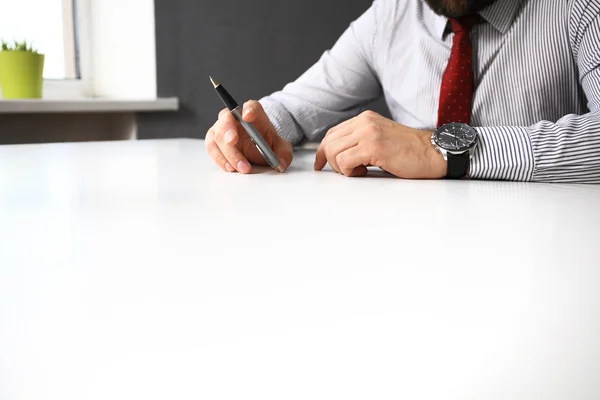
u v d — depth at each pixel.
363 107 1.68
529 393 0.26
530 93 1.31
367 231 0.57
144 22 2.08
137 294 0.39
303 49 2.38
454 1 1.26
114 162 1.08
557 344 0.31
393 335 0.32
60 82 2.20
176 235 0.55
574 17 1.25
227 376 0.27
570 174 0.93
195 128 2.19
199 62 2.16
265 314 0.35
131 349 0.30
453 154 0.94
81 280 0.41
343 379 0.27
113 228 0.57
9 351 0.30
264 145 1.00
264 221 0.61
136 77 2.14
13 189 0.79
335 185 0.87
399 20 1.50
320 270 0.44
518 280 0.42
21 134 1.91
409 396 0.26
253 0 2.24
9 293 0.38
